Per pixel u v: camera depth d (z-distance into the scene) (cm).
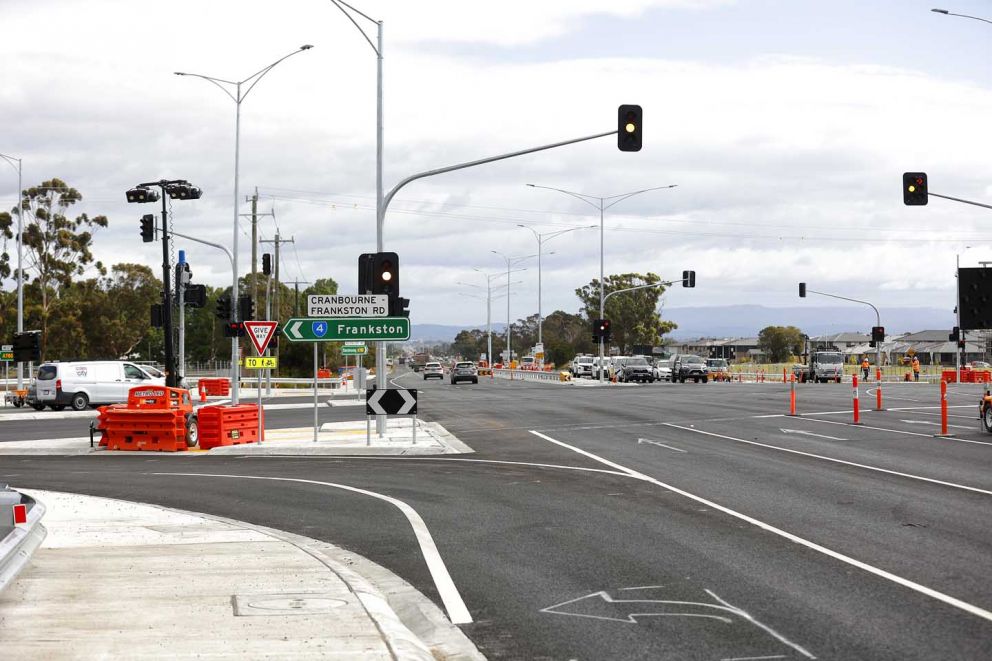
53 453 2522
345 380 6544
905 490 1500
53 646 706
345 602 836
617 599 859
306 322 2522
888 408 3531
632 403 4088
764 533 1155
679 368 7469
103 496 1608
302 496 1570
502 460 2066
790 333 16488
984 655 685
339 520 1320
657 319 13688
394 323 2520
